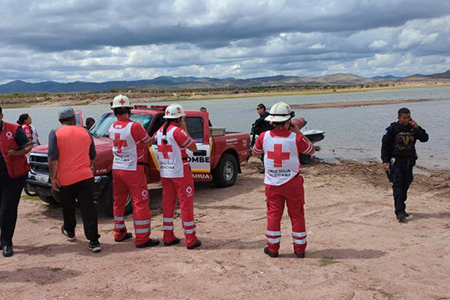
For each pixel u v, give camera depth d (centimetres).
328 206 799
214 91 19962
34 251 576
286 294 422
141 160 584
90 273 488
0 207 566
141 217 580
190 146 562
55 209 828
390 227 661
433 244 575
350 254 538
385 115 3362
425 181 1036
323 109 4581
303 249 527
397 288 434
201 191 967
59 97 13850
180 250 569
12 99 13625
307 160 1325
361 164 1310
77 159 559
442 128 2209
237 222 707
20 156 557
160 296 423
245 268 494
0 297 427
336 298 411
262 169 1228
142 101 13038
